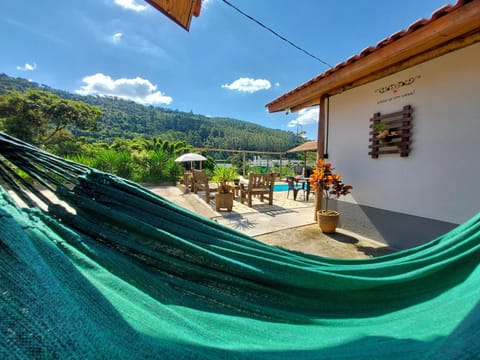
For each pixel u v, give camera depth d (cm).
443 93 246
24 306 39
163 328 59
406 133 278
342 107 366
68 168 89
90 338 42
